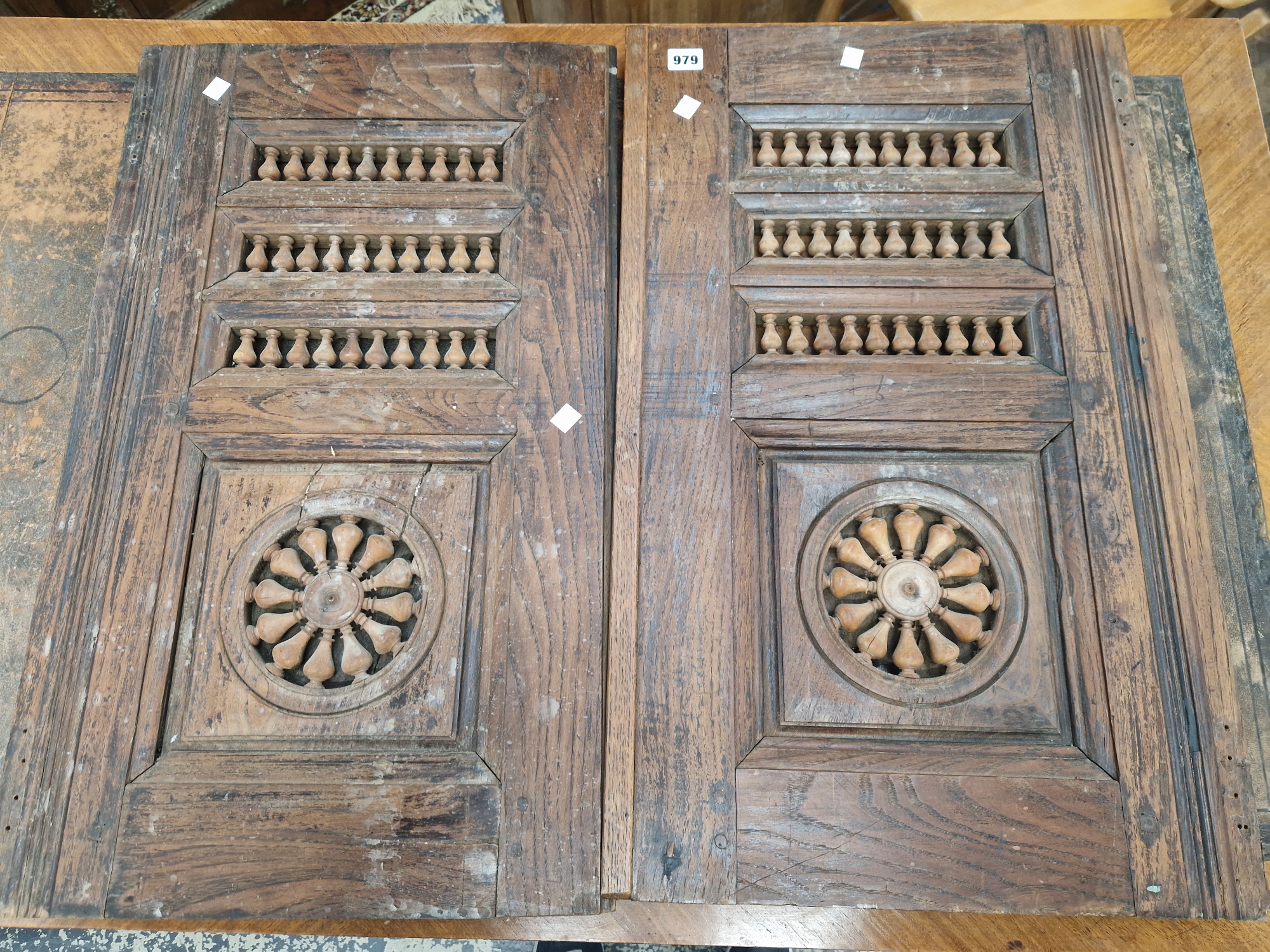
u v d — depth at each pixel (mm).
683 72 1793
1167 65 2061
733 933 1560
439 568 1486
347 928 1596
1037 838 1354
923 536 1544
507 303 1635
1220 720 1409
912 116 1751
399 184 1719
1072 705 1420
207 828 1366
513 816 1368
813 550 1500
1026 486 1528
